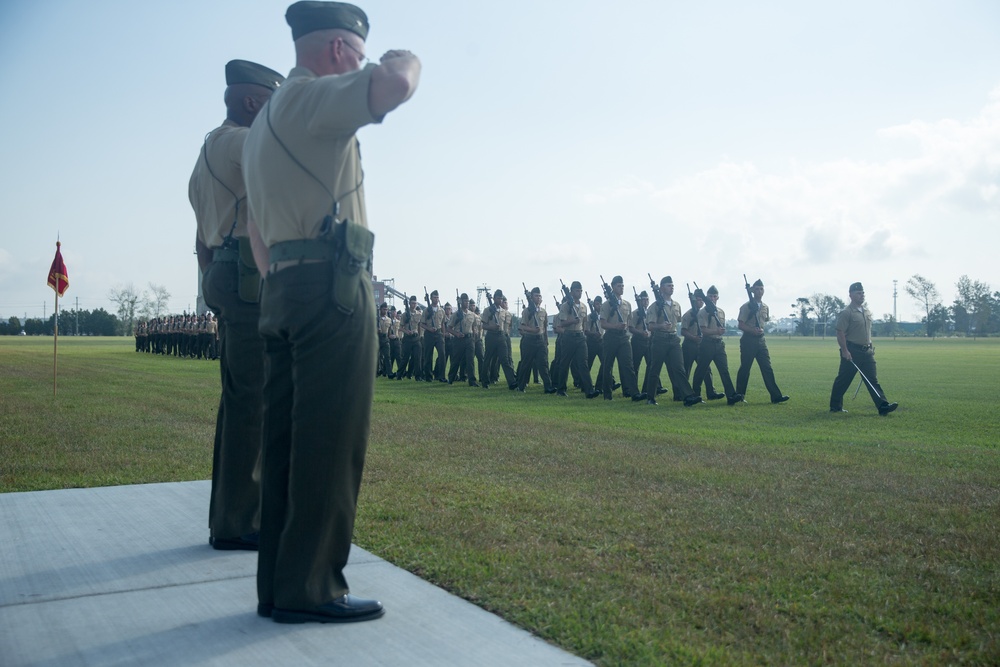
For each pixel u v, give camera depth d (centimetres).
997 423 1265
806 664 334
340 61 342
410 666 300
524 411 1412
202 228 458
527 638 335
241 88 455
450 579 421
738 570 456
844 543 515
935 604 406
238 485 445
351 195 338
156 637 324
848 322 1427
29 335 12269
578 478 725
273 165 327
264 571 346
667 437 1025
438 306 2380
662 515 584
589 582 425
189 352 3878
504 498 631
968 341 7781
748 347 1620
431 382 2328
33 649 311
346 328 329
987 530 551
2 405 1370
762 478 734
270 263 338
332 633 331
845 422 1279
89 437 966
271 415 345
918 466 816
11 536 472
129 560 427
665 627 366
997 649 349
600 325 1750
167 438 966
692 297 1694
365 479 705
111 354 4244
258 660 302
